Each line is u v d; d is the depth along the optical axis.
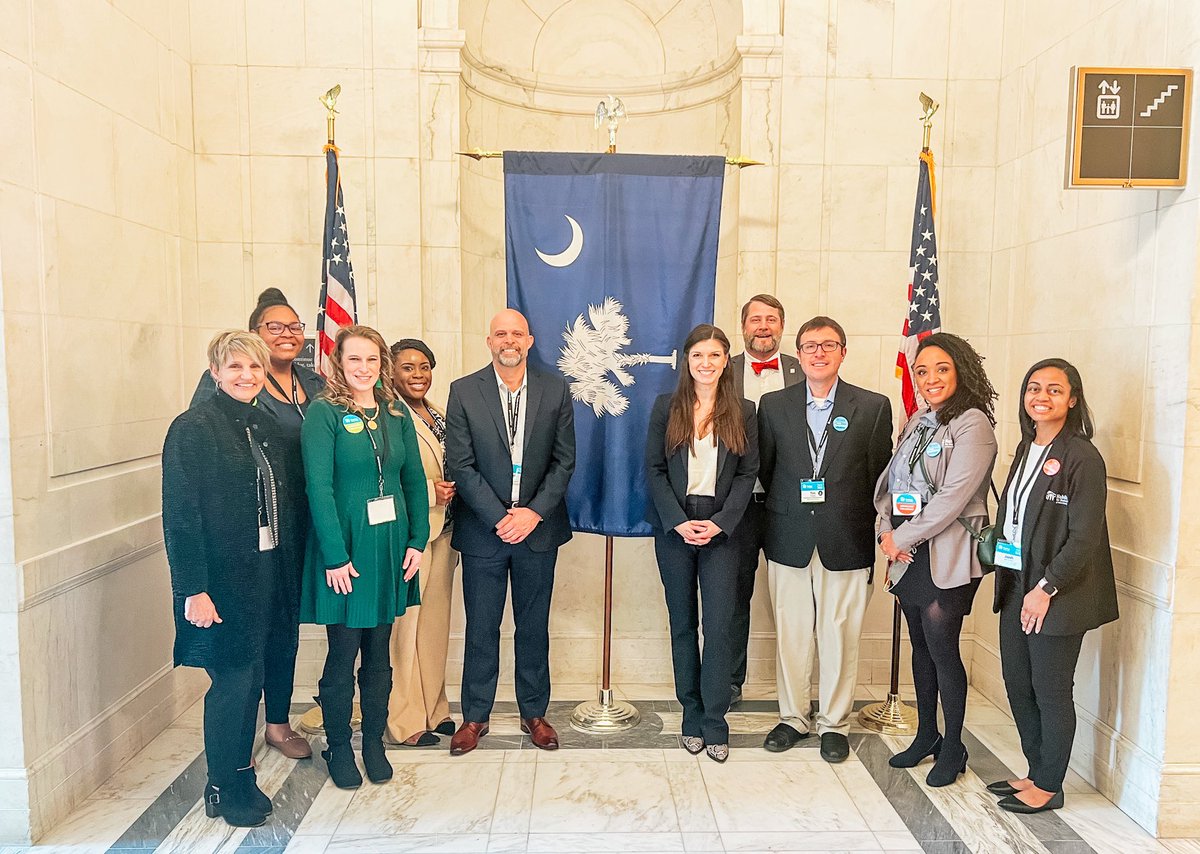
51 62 2.80
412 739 3.33
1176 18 2.72
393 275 3.88
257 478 2.70
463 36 3.79
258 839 2.66
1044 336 3.49
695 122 4.31
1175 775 2.67
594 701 3.82
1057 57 3.42
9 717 2.60
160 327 3.54
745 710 3.76
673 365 3.48
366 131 3.84
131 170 3.31
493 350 3.17
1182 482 2.63
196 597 2.53
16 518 2.59
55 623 2.77
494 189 4.28
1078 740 3.12
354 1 3.80
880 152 3.92
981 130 3.93
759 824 2.75
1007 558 2.83
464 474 3.11
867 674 4.08
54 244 2.81
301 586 3.00
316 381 3.42
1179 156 2.64
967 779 3.06
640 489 3.47
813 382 3.21
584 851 2.60
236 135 3.84
